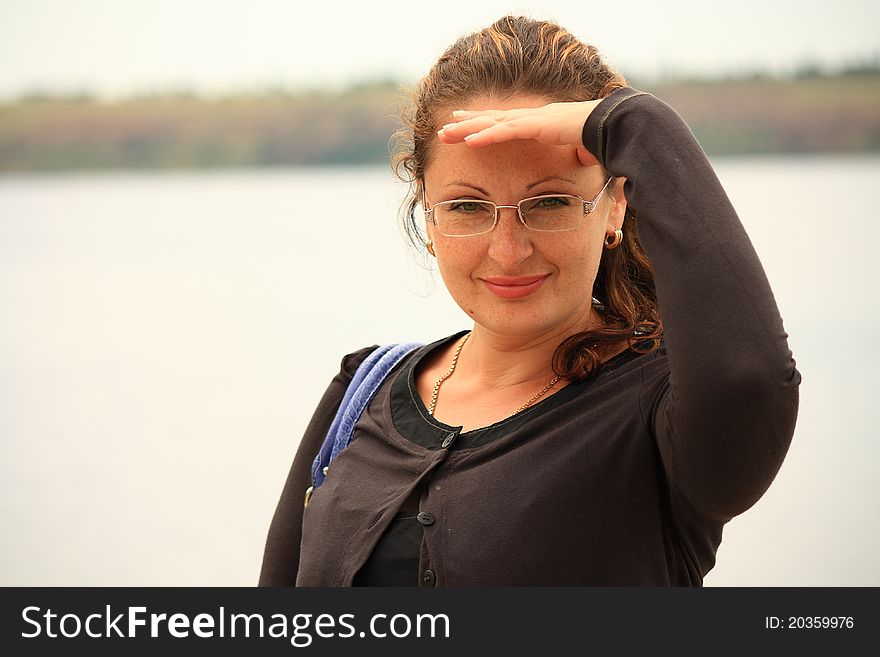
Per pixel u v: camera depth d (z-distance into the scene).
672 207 3.40
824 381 15.65
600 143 3.60
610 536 3.64
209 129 85.06
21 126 86.06
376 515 3.94
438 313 22.12
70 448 14.99
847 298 20.98
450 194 3.85
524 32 4.08
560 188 3.74
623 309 4.00
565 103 3.73
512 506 3.69
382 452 4.15
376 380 4.43
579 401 3.81
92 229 46.19
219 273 30.70
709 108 64.94
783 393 3.22
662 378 3.68
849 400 14.77
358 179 73.81
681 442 3.38
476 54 4.02
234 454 14.50
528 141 3.69
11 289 29.92
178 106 85.50
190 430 15.56
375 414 4.29
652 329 3.96
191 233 42.78
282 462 14.11
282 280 28.45
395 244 34.75
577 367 3.84
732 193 39.84
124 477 13.67
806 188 41.66
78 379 19.05
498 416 3.99
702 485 3.40
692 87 65.31
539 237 3.75
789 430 3.31
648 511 3.66
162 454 14.52
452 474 3.87
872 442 13.32
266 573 4.71
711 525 3.69
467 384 4.20
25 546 11.43
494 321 3.87
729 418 3.22
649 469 3.65
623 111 3.57
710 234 3.34
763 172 53.09
